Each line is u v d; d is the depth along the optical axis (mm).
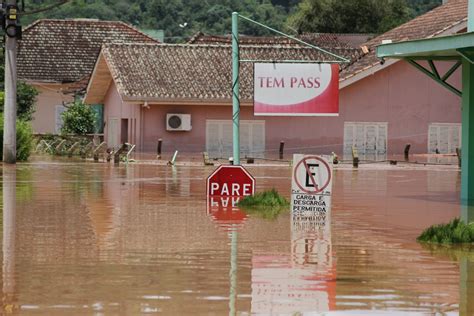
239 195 49062
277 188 56594
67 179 62188
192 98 101312
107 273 27469
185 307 23438
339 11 164125
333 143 103750
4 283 26016
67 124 117000
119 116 110062
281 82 47375
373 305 23875
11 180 60812
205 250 31609
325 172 41406
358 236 35312
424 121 104312
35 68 138375
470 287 26000
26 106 126812
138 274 27344
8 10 77625
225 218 40219
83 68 139500
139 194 51062
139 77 103625
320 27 164250
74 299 24156
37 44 141500
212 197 48719
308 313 23047
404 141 104312
